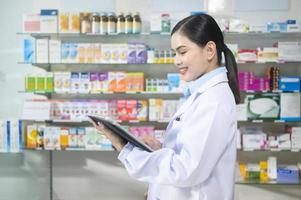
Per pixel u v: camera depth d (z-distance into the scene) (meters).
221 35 1.24
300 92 3.07
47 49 3.09
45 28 3.08
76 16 3.07
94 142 3.10
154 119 3.08
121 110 3.11
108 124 1.17
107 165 3.45
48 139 3.11
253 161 3.32
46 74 3.10
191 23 1.16
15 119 3.12
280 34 3.17
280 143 3.06
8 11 3.40
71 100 3.21
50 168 3.43
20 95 3.44
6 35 3.42
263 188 3.36
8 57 3.43
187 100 1.27
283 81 3.04
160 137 3.07
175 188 1.21
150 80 3.10
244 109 3.08
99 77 3.09
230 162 1.16
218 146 1.09
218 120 1.10
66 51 3.08
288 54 3.04
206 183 1.14
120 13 3.18
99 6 3.35
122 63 3.11
